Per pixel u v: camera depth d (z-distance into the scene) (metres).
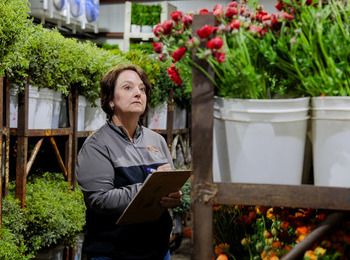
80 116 3.38
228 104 0.93
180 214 4.25
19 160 2.60
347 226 0.93
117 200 1.54
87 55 3.04
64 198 2.94
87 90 3.30
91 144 1.66
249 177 0.92
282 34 0.92
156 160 1.79
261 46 0.91
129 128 1.78
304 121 0.93
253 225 1.24
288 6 0.98
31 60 2.53
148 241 1.64
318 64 0.91
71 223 2.83
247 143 0.92
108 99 1.80
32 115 2.71
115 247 1.59
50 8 4.57
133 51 4.12
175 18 1.02
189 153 5.31
